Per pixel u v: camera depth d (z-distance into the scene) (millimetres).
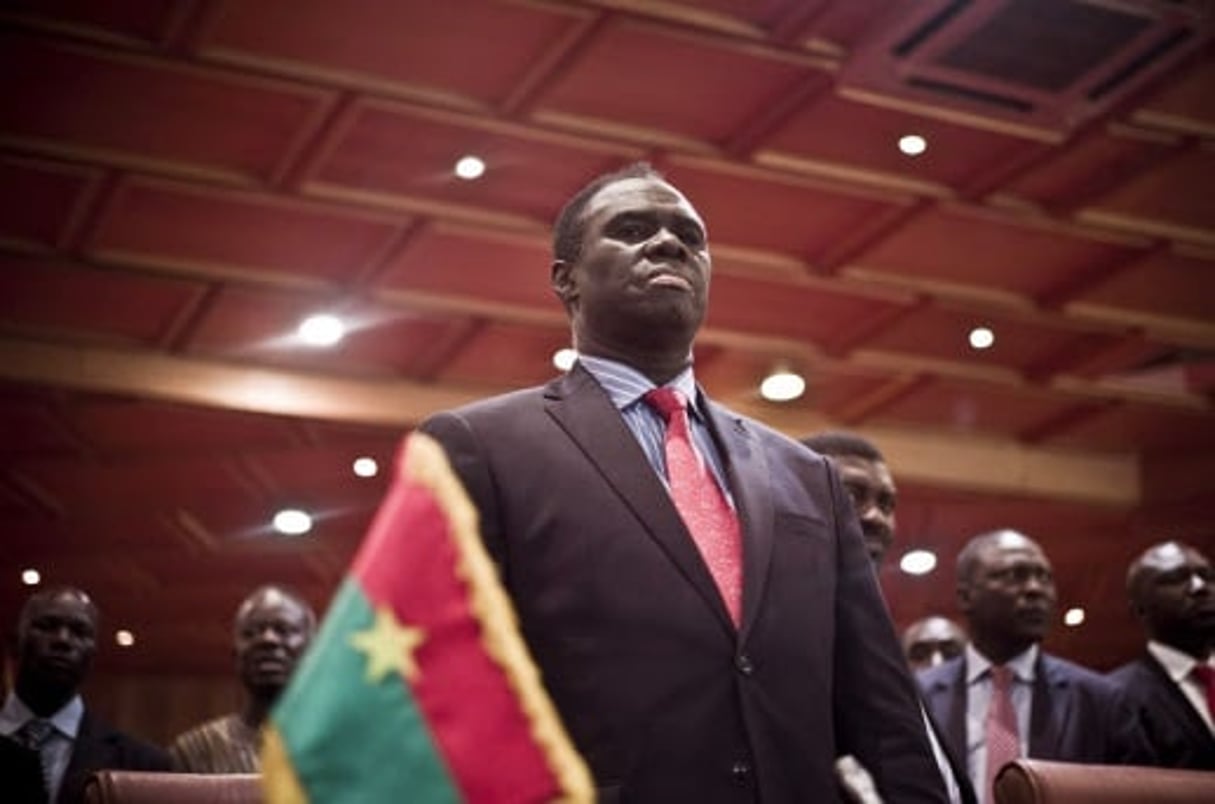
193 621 14102
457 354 9789
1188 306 9539
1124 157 7734
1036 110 7172
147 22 6438
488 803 913
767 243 8570
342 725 923
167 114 7074
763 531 1578
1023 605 3719
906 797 1569
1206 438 11633
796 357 9945
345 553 12719
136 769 3867
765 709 1467
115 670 15219
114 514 11766
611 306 1696
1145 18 6402
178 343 9492
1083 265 9008
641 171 1815
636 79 6961
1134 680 3752
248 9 6355
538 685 953
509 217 8070
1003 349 10094
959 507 12195
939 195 8031
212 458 10820
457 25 6531
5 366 9188
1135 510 12164
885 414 11125
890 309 9414
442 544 966
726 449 1660
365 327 9375
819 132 7438
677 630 1463
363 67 6781
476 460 1548
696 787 1407
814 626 1559
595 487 1536
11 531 12055
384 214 7965
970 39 6562
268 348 9633
